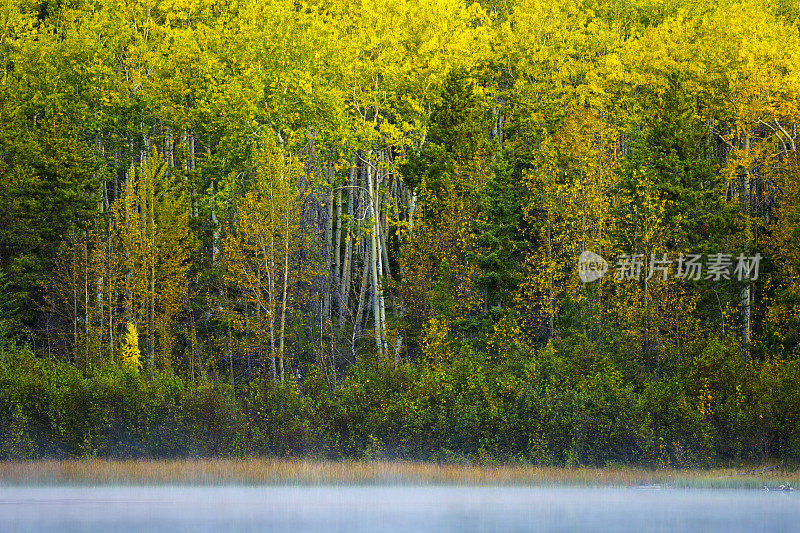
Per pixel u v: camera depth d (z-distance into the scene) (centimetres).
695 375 7062
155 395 7081
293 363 9244
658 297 7900
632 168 8712
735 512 4778
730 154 8906
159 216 9106
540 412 6756
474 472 6131
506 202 8475
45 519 4516
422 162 9050
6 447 6706
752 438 6662
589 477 6053
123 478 5875
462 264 8500
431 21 9400
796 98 8181
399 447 6812
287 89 9488
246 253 8500
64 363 8038
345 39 9312
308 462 6562
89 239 9075
